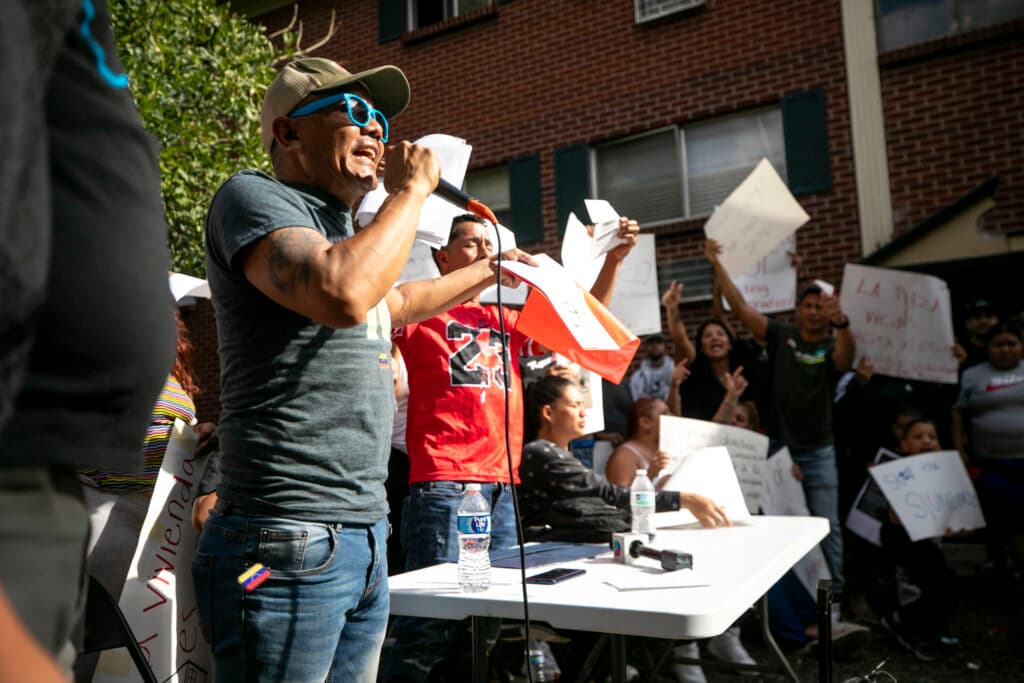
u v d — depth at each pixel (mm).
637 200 8547
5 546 582
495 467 2857
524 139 8969
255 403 1475
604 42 8617
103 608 1726
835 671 3879
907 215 7148
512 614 1758
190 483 2322
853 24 7445
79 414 661
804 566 4328
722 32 8055
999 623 4699
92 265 666
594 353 2346
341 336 1525
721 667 2834
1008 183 6730
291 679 1420
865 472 5535
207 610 1476
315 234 1423
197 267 5113
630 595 1782
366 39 9938
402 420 3732
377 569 1600
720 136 8148
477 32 9289
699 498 2875
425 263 3719
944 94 7051
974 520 4414
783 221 5324
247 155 5418
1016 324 5320
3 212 484
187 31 5348
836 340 5207
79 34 699
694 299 7980
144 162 749
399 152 1523
